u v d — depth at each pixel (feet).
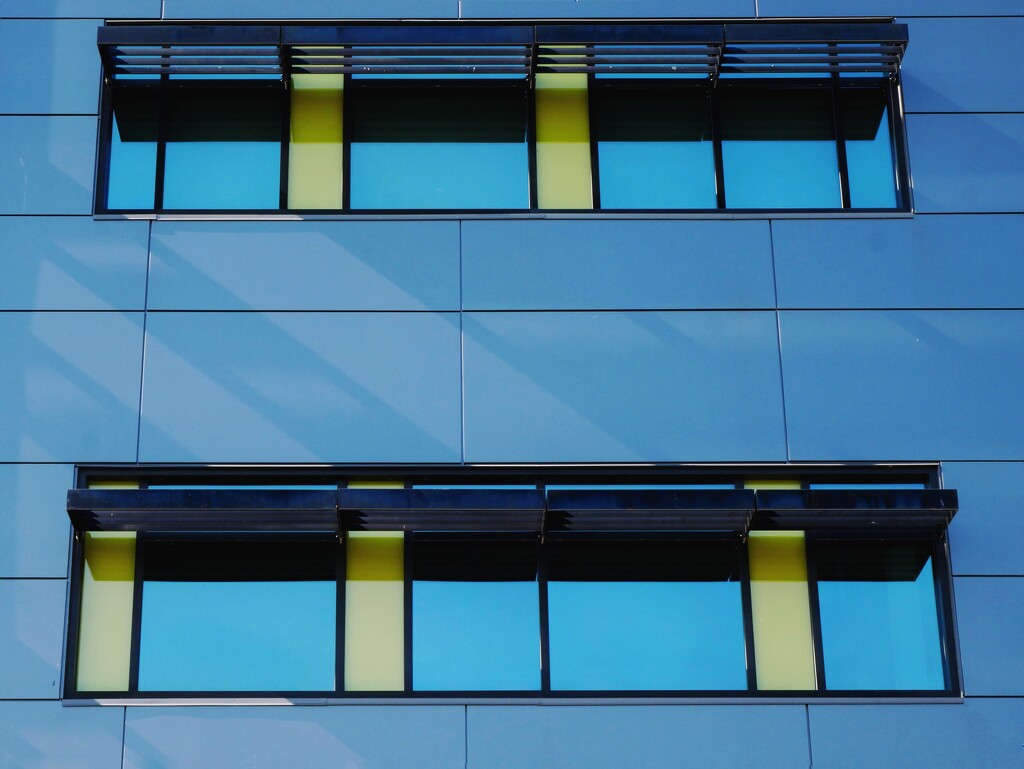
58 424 38.19
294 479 38.45
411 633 37.09
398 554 37.83
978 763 35.96
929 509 37.22
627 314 39.86
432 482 38.63
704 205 41.42
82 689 36.29
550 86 42.42
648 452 38.60
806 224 40.91
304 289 39.75
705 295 40.11
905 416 39.11
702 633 37.29
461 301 39.81
